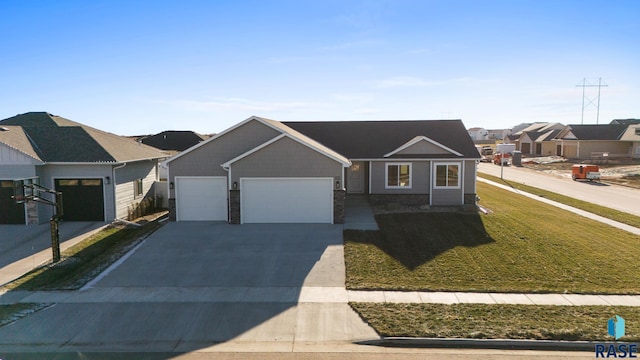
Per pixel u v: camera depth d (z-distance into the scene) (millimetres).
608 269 13711
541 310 10758
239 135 20344
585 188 33781
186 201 20562
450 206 23266
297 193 19500
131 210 22125
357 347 9180
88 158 20031
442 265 14156
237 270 13805
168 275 13406
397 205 22797
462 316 10406
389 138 25734
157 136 45469
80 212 20453
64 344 9305
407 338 9336
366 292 12086
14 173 19406
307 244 16406
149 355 8844
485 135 140375
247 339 9484
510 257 14859
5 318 10531
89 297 11797
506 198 28141
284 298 11664
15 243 17016
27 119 24500
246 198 19578
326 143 25469
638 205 26062
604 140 56969
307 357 8758
